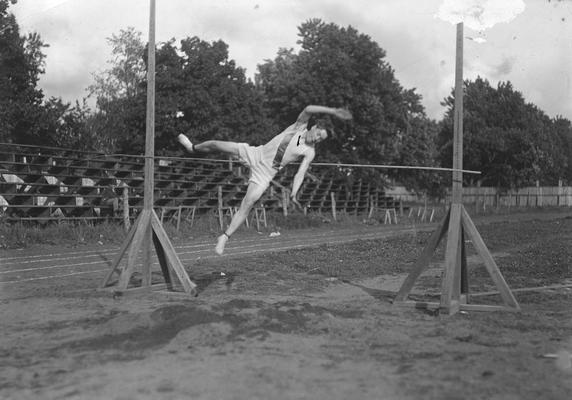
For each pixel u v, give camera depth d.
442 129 41.44
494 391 4.79
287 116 34.59
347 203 38.53
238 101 27.83
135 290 9.52
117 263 9.78
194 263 13.92
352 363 5.59
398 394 4.70
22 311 8.08
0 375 5.18
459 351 6.08
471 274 12.35
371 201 38.81
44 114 22.03
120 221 23.08
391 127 34.56
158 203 26.28
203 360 5.63
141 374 5.19
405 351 6.07
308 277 11.97
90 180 24.83
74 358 5.72
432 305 8.72
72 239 19.47
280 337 6.56
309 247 17.98
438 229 9.05
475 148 38.59
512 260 14.39
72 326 7.13
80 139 24.11
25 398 4.61
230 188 30.22
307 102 33.00
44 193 21.95
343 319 7.68
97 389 4.79
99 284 10.50
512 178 41.25
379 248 17.66
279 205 31.59
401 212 40.78
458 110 9.02
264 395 4.64
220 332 6.57
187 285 9.52
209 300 9.09
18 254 16.12
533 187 52.28
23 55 19.56
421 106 36.31
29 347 6.14
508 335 6.91
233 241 21.61
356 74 32.78
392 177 42.25
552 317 8.16
